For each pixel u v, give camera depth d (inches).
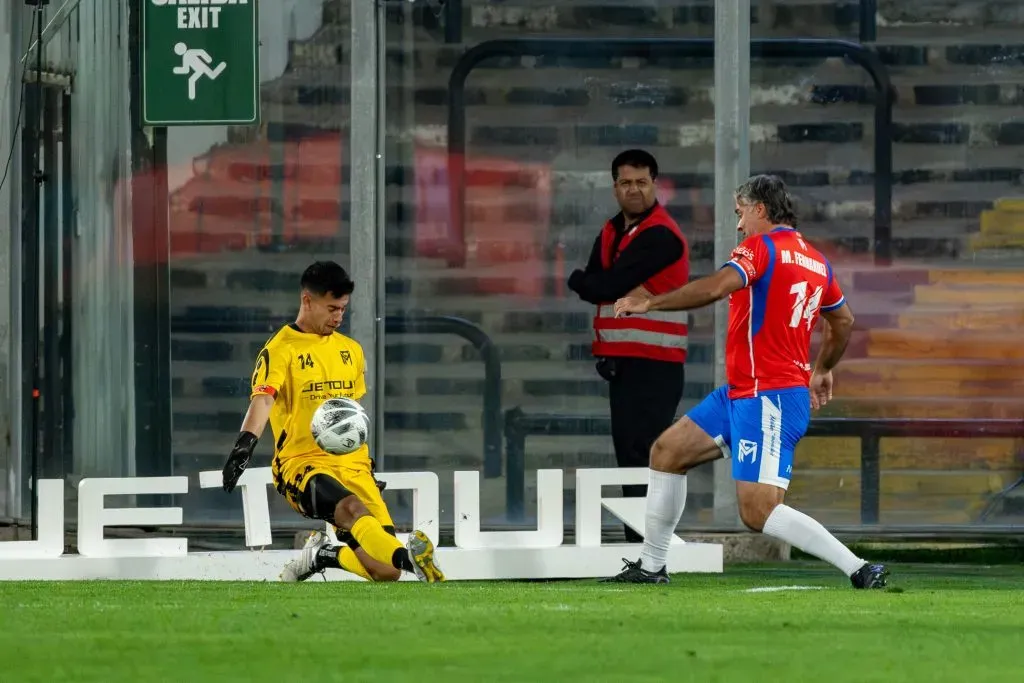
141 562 1022.4
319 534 962.7
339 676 486.3
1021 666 514.3
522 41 1316.4
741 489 896.9
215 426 1279.5
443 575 956.0
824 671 500.7
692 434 930.1
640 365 1131.3
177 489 1032.8
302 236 1280.8
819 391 968.3
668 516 941.8
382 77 1266.0
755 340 885.8
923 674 495.5
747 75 1236.5
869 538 1290.6
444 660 519.8
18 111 1264.8
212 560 1032.8
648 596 776.3
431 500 1051.3
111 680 482.0
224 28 1251.2
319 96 1275.8
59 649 545.3
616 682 477.1
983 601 753.0
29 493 1278.3
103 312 1272.1
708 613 661.3
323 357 958.4
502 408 1311.5
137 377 1273.4
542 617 639.1
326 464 955.3
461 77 1312.7
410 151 1312.7
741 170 1236.5
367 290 1240.8
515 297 1315.2
